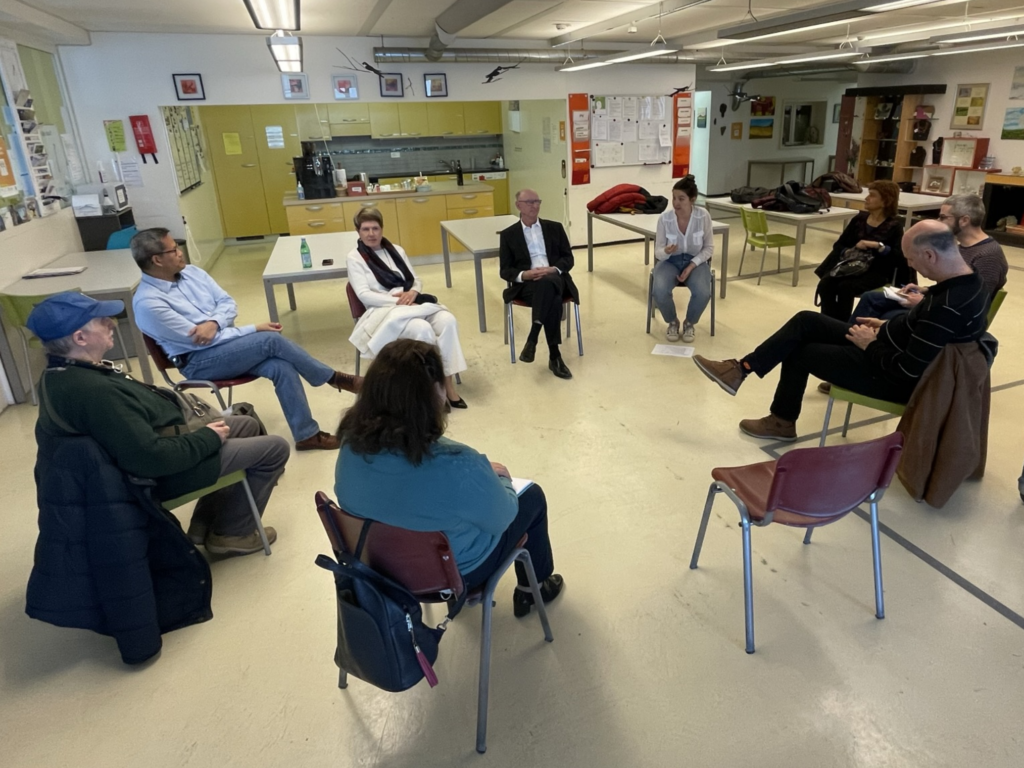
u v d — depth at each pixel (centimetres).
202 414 224
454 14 467
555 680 175
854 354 256
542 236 403
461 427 325
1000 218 730
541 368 399
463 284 613
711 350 419
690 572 215
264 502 232
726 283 563
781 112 1073
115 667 186
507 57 623
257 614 204
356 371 378
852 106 882
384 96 626
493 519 150
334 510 145
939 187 793
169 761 157
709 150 1058
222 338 297
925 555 218
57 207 459
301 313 536
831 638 185
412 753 157
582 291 570
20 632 201
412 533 136
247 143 848
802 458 163
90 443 170
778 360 285
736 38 490
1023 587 202
